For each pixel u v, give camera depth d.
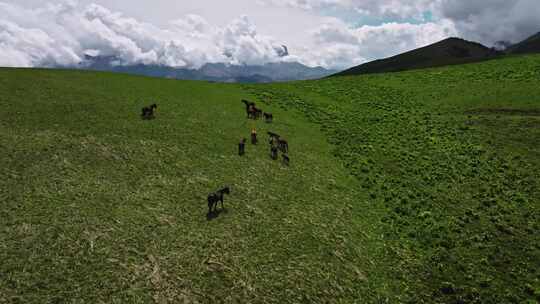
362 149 44.34
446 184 36.72
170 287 18.12
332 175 36.16
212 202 24.92
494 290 22.69
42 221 21.19
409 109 63.25
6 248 18.75
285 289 19.83
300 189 31.80
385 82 82.19
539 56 88.94
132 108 44.03
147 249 20.45
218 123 44.56
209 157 34.38
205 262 20.30
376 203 32.22
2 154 27.78
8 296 16.12
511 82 68.81
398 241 27.06
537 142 44.97
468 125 53.00
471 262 25.22
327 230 26.25
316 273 21.62
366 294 21.22
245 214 26.02
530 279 23.72
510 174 38.34
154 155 32.50
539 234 28.48
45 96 42.75
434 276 23.77
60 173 26.78
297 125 50.47
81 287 17.23
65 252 19.16
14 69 54.72
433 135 50.28
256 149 38.56
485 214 31.25
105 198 24.72
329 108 61.84
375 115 59.91
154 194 26.44
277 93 67.12
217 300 18.06
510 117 53.38
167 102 49.56
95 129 35.41
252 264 21.08
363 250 25.12
